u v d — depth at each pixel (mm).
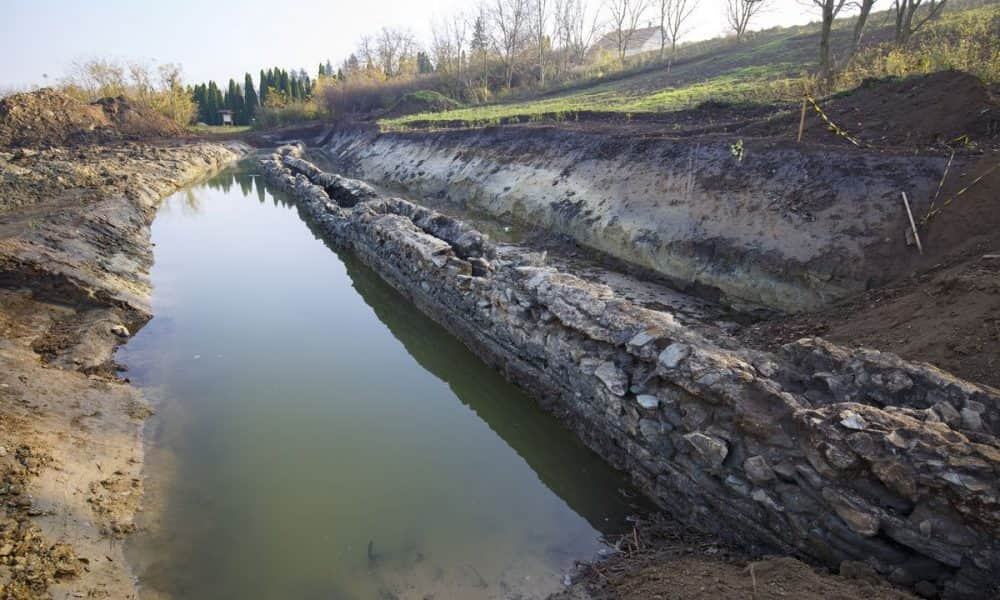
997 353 5719
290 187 25375
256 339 10852
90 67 52312
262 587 5270
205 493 6535
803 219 10258
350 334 11242
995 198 8266
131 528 5762
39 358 8344
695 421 5664
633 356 6664
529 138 20016
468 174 21438
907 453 4281
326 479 6875
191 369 9453
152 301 11969
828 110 13445
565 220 15117
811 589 3971
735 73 27172
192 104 55156
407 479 6941
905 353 6461
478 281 9812
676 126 17141
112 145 35531
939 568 4047
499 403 9086
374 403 8742
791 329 8680
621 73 38594
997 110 10023
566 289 8031
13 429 6180
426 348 10750
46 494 5523
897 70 14547
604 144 16375
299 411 8406
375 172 29297
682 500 5941
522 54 51500
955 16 21953
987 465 3961
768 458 4996
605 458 7070
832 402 5500
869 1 17594
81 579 4855
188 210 22391
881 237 9125
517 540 5926
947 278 7312
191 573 5383
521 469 7266
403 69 65750
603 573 5227
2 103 34781
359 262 15695
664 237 12164
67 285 10344
